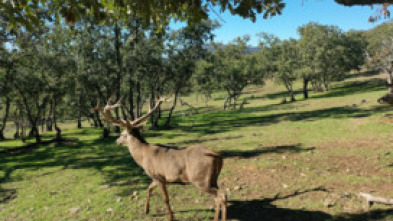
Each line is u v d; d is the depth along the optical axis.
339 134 15.39
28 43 13.14
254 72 49.41
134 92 32.44
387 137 13.17
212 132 21.88
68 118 47.88
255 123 25.64
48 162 14.20
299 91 68.62
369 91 44.47
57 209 6.95
